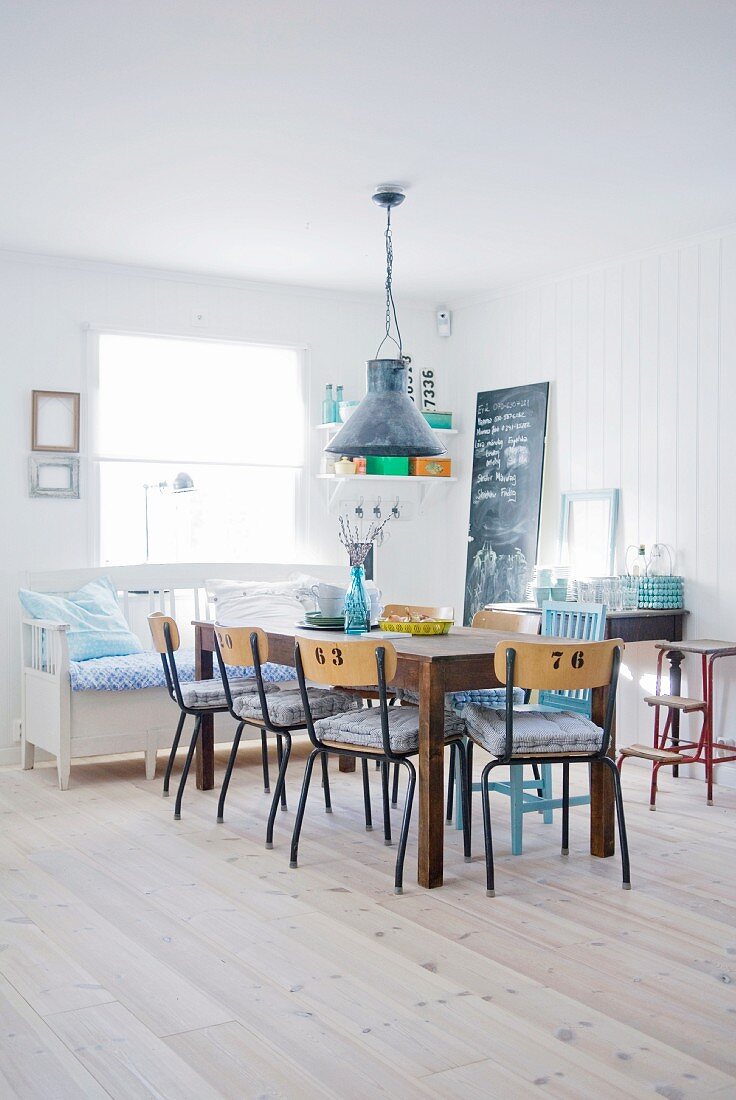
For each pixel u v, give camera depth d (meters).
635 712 5.66
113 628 5.57
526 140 4.09
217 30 3.20
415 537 7.05
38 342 5.80
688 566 5.40
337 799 4.81
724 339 5.21
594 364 5.94
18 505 5.76
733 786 5.15
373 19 3.13
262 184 4.60
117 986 2.78
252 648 4.04
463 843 4.07
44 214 5.04
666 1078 2.31
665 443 5.52
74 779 5.24
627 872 3.58
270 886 3.58
